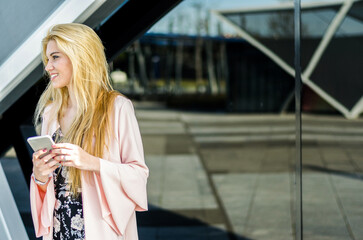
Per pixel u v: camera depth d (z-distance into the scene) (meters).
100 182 1.29
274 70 9.90
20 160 1.77
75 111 1.38
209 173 6.06
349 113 7.55
